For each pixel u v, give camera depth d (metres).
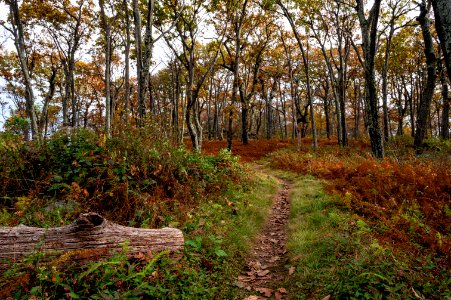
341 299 3.18
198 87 15.34
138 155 6.89
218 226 5.68
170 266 3.79
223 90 43.25
